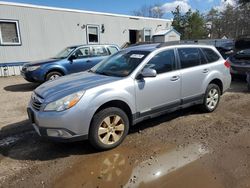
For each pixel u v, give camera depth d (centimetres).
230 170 323
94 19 1691
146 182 304
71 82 403
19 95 820
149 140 420
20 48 1377
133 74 410
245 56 898
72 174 323
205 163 342
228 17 5206
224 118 521
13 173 328
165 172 324
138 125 486
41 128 352
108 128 381
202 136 432
